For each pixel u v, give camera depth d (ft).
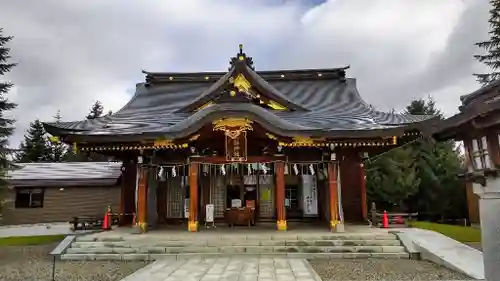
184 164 51.65
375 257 38.50
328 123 53.26
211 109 47.52
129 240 43.14
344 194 59.11
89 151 53.88
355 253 38.78
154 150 50.96
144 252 40.24
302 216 60.59
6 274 32.78
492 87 13.56
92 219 61.36
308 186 61.36
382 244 40.75
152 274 31.65
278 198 48.98
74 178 82.38
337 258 38.34
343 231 45.98
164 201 60.23
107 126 55.31
